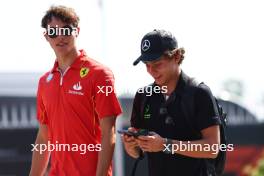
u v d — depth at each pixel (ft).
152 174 54.24
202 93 51.26
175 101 52.06
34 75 131.95
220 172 53.72
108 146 56.34
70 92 56.75
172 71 51.85
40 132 61.87
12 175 125.29
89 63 57.16
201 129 51.26
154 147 50.80
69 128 56.90
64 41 56.75
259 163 128.88
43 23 57.52
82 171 56.95
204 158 52.19
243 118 132.98
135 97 54.70
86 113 56.70
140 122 55.01
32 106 128.26
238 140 131.44
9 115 127.24
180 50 51.90
